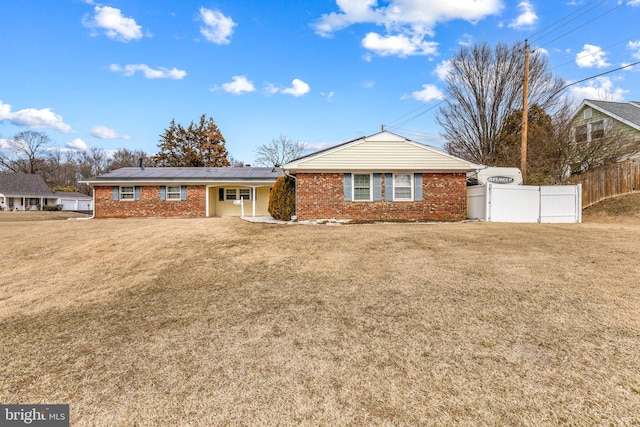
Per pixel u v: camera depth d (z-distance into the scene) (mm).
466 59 26734
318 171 13539
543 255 6066
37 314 3953
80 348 2963
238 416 1960
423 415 1924
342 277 5008
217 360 2654
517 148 22203
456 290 4211
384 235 8539
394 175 13812
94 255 7320
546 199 12844
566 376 2281
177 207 19531
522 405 1987
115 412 2033
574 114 21594
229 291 4574
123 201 19312
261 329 3244
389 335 3016
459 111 27875
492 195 12797
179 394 2201
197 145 37969
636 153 17094
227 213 21031
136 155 56781
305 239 8234
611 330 2979
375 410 1983
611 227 10297
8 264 6691
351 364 2531
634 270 4969
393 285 4516
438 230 9422
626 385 2160
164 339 3088
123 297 4520
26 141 49000
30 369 2605
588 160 16750
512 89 25391
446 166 13727
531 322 3191
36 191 41156
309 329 3207
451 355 2619
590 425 1808
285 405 2053
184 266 6117
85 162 57438
